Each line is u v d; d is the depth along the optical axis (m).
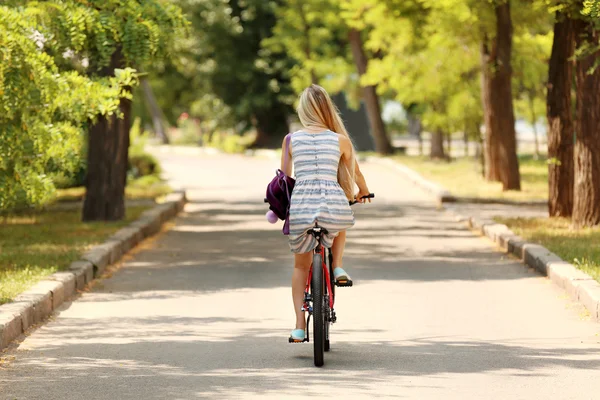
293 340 18.44
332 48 124.12
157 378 17.19
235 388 16.41
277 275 31.31
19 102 23.59
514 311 24.17
